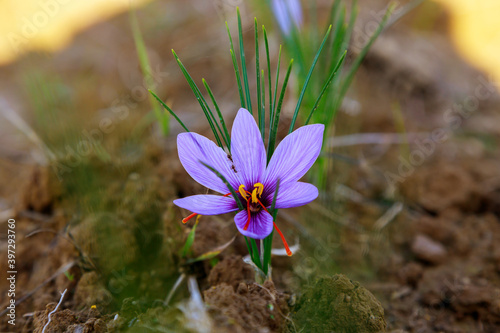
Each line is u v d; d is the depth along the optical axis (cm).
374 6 73
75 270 37
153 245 39
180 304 30
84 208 41
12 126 60
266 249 32
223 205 30
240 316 29
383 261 43
